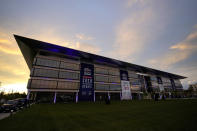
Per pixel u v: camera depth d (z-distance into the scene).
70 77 40.94
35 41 34.59
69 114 12.48
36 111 15.09
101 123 8.18
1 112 14.55
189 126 6.89
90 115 11.67
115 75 55.28
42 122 8.52
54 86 36.59
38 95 34.28
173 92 79.25
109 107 19.95
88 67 47.81
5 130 6.62
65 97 38.34
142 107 18.67
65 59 42.44
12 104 15.99
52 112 14.13
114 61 53.84
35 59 36.06
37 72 34.84
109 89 50.19
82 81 43.47
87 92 43.12
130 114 11.98
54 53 40.56
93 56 47.34
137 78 64.25
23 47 35.91
